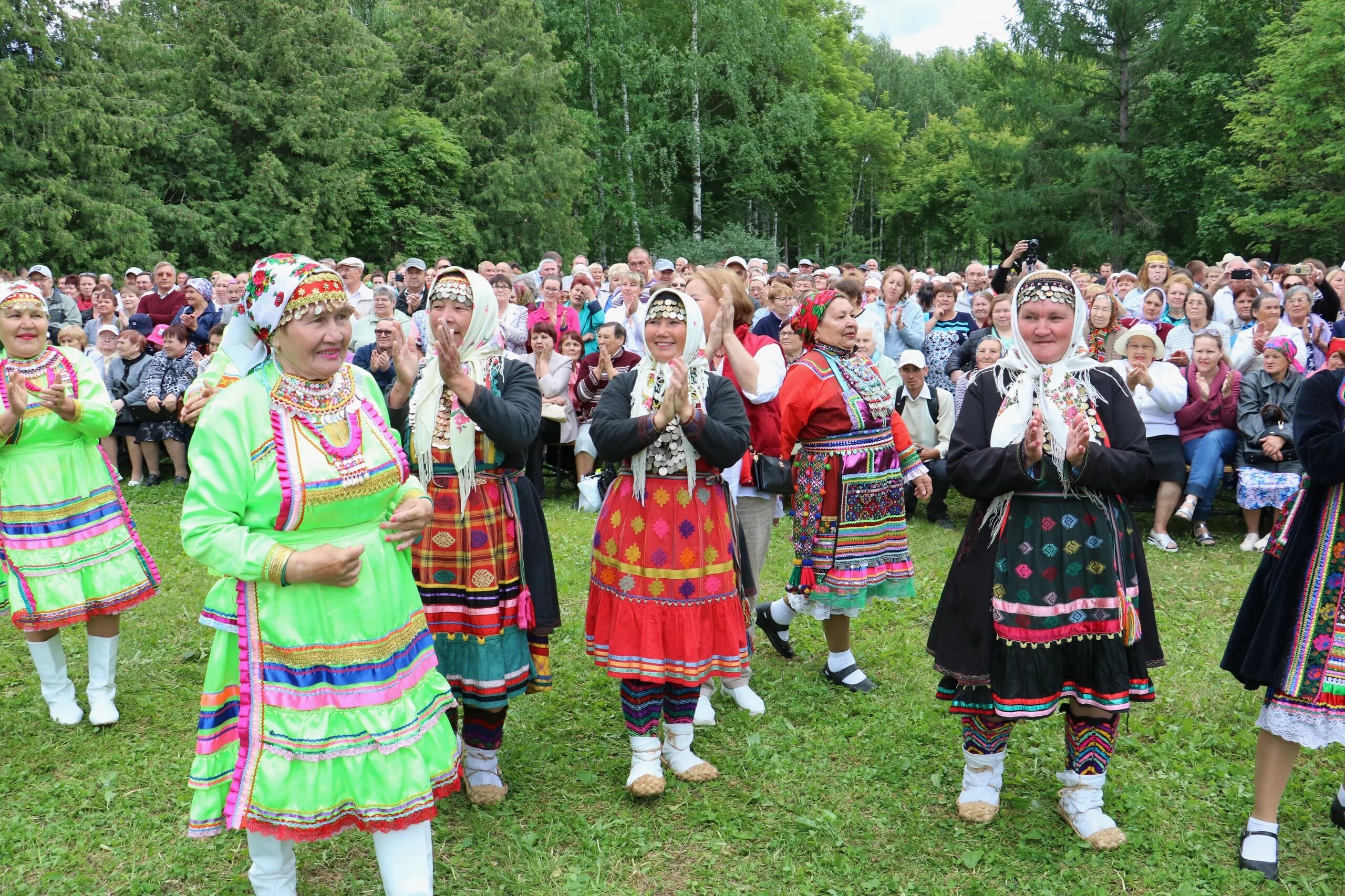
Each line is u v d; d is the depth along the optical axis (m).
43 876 3.19
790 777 3.77
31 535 4.11
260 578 2.42
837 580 4.36
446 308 3.39
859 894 3.06
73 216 20.47
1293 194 23.94
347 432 2.61
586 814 3.53
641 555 3.56
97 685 4.27
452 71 29.34
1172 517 7.98
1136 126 29.56
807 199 39.19
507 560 3.42
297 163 25.11
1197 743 3.99
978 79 33.34
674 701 3.74
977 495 3.17
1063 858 3.23
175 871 3.19
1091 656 3.12
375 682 2.52
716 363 4.53
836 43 44.59
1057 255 30.70
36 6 20.23
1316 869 3.18
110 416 4.25
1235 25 26.91
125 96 21.70
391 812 2.49
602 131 32.00
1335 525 3.00
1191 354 7.85
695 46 32.00
